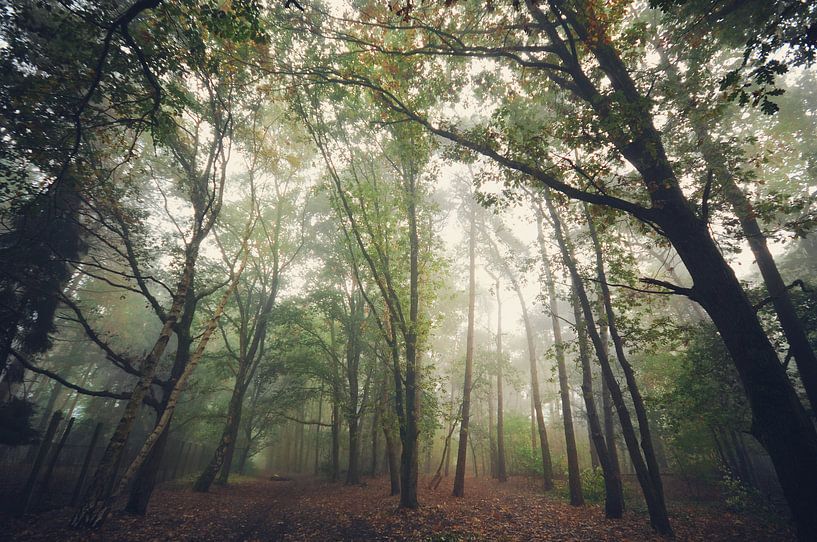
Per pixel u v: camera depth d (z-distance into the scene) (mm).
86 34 8133
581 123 8000
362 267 19969
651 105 6910
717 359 13625
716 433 16078
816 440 5078
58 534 7684
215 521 10938
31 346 11797
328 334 28375
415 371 13289
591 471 17938
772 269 12891
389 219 14586
